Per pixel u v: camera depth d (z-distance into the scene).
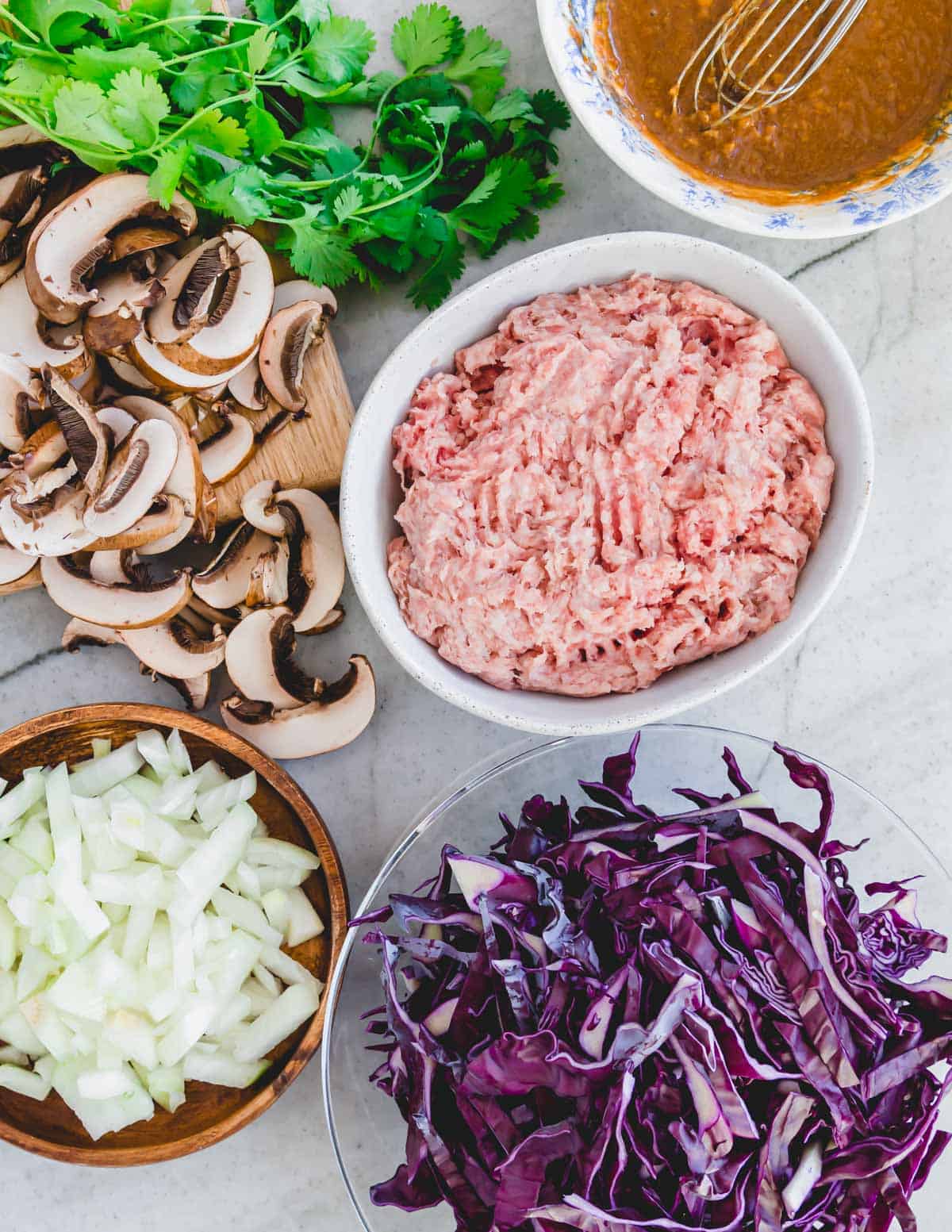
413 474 0.62
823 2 0.59
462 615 0.60
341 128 0.67
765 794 0.67
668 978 0.57
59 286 0.62
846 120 0.61
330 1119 0.64
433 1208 0.67
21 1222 0.68
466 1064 0.59
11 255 0.64
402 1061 0.60
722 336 0.61
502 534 0.60
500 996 0.59
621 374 0.60
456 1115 0.60
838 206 0.61
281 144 0.61
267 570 0.65
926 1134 0.58
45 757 0.66
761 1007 0.58
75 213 0.62
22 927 0.66
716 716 0.68
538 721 0.60
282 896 0.66
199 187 0.62
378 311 0.67
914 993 0.60
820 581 0.60
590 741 0.67
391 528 0.63
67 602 0.65
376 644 0.68
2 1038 0.66
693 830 0.60
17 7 0.59
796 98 0.61
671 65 0.61
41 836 0.66
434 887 0.63
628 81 0.61
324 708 0.66
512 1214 0.57
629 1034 0.57
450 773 0.68
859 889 0.67
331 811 0.68
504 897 0.60
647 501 0.59
